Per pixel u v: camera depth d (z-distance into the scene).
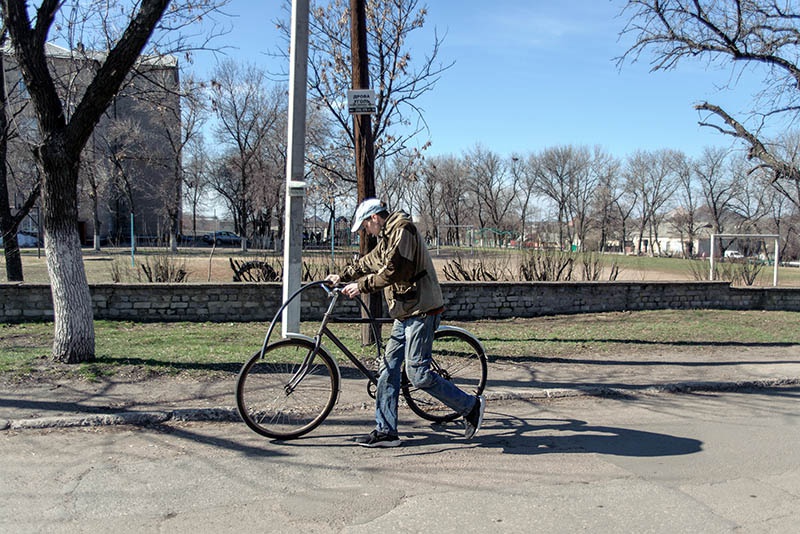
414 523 3.34
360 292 4.54
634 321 11.60
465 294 11.65
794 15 10.89
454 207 70.94
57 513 3.37
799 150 11.92
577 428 5.19
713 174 64.88
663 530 3.31
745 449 4.70
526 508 3.56
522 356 8.04
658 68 11.76
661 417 5.58
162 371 6.34
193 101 11.44
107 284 9.97
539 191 74.38
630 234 87.31
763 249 23.72
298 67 6.64
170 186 44.44
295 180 6.69
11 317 9.50
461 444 4.73
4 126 11.10
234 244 57.75
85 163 24.45
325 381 5.02
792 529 3.36
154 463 4.15
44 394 5.46
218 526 3.27
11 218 12.25
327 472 4.08
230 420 5.09
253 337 8.64
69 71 9.41
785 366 7.77
